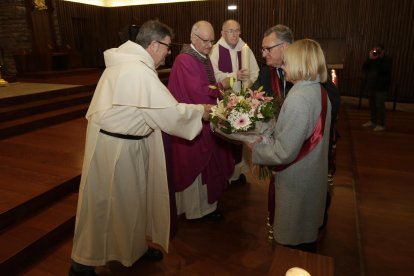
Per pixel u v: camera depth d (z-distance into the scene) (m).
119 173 1.78
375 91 5.33
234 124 1.51
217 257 2.24
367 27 7.92
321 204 1.53
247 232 2.53
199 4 9.68
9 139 3.95
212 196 2.61
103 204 1.84
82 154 3.38
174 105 1.73
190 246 2.37
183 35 10.11
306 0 8.41
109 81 1.71
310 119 1.37
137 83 1.68
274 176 1.62
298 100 1.35
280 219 1.52
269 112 1.50
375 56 5.25
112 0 10.75
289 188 1.48
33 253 2.16
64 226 2.39
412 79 7.72
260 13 9.01
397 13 7.57
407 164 3.92
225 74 2.89
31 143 3.77
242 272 2.09
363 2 7.84
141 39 1.75
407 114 6.56
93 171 1.80
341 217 2.75
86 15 10.11
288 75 1.44
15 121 4.35
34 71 7.73
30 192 2.54
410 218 2.75
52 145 3.70
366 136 5.09
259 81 2.12
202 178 2.57
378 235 2.52
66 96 5.74
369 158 4.14
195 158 2.48
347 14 8.05
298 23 8.64
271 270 1.09
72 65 8.62
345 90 8.48
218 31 9.66
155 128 1.79
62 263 2.14
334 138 2.18
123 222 1.85
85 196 1.81
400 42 7.67
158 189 1.98
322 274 1.06
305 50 1.38
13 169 2.98
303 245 1.54
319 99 1.41
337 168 3.82
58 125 4.70
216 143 2.54
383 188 3.31
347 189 3.27
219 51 3.00
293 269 0.91
